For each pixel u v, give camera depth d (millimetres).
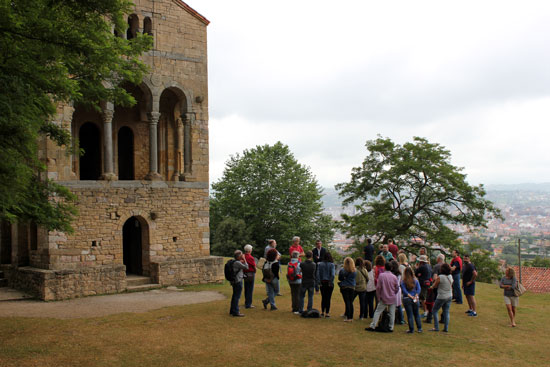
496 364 11164
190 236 24734
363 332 13484
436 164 35406
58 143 14305
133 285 22766
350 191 38688
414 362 10961
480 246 35812
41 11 11078
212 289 22734
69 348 11547
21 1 10531
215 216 51188
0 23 10055
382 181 37188
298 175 47125
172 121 26547
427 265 15789
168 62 24344
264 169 46938
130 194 22828
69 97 12703
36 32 10766
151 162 23875
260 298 19219
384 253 17625
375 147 37125
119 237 22406
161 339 12422
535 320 16875
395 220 35969
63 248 20984
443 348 12258
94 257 21688
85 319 15109
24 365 10211
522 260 71188
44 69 11469
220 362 10617
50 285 19719
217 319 14789
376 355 11375
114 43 14266
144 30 24109
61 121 20953
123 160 26625
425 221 37094
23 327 13883
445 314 14188
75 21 12250
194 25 25328
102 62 12703
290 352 11453
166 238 23891
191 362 10594
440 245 35562
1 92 9859
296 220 45812
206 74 25609
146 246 23672
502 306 19812
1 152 10102
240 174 47562
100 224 21922
